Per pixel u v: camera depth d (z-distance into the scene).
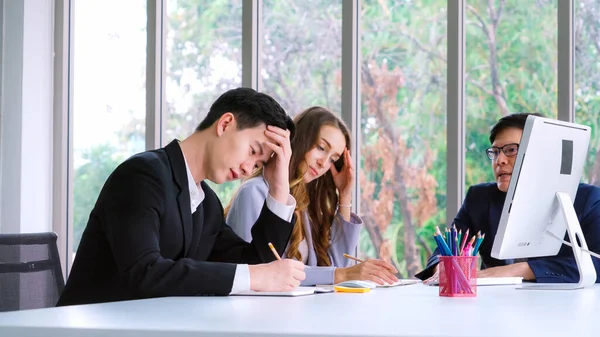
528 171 2.06
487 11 3.66
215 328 1.06
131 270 1.72
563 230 2.29
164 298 1.63
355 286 1.96
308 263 2.89
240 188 2.68
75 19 4.52
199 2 4.25
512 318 1.22
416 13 3.78
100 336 1.08
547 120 2.10
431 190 3.70
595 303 1.58
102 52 4.46
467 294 1.77
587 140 2.33
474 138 3.65
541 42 3.56
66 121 4.48
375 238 3.80
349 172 2.97
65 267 4.43
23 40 4.38
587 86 3.48
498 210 2.86
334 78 3.91
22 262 2.24
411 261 3.72
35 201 4.39
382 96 3.82
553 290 2.04
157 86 4.27
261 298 1.66
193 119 4.23
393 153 3.79
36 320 1.18
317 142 2.90
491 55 3.64
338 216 2.97
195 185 2.02
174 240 1.89
